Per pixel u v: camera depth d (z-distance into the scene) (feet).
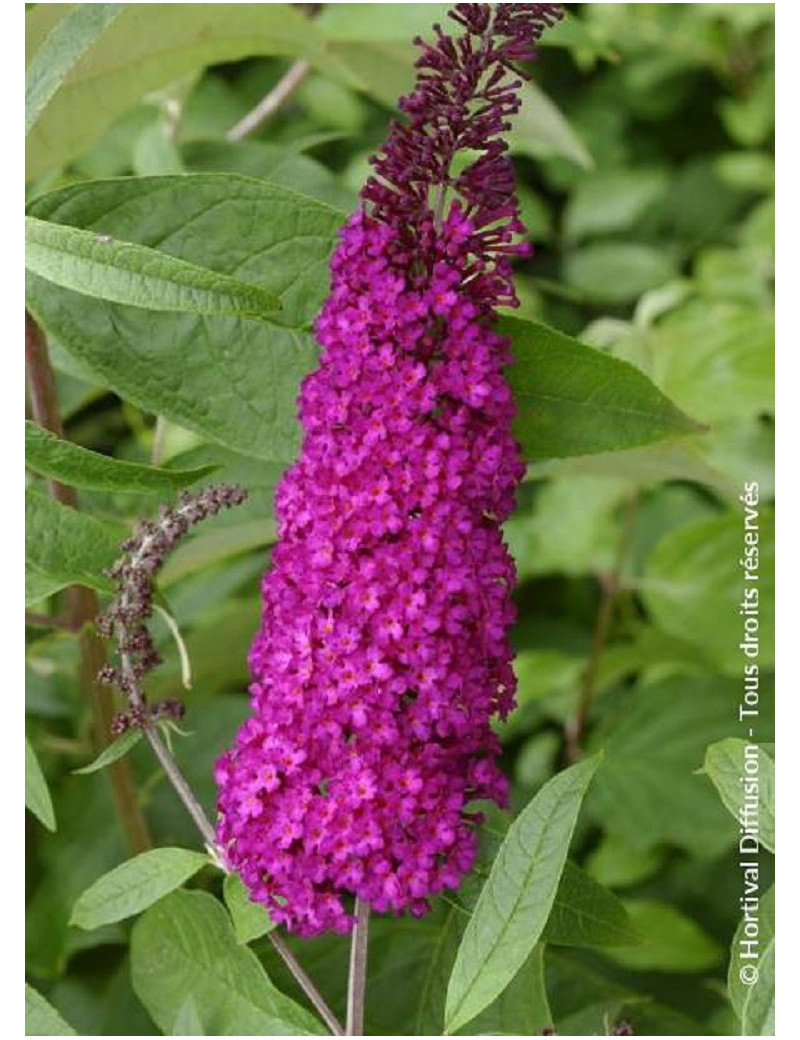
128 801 2.56
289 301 2.24
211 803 2.68
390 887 2.00
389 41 2.58
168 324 2.26
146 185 2.23
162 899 2.26
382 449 2.03
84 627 2.44
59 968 2.73
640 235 4.50
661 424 2.19
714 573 3.05
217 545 2.49
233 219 2.23
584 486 3.26
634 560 3.35
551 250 4.27
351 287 2.06
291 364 2.26
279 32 2.48
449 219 2.05
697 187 4.52
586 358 2.17
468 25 2.05
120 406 3.43
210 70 3.99
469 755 2.05
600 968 2.92
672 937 2.90
